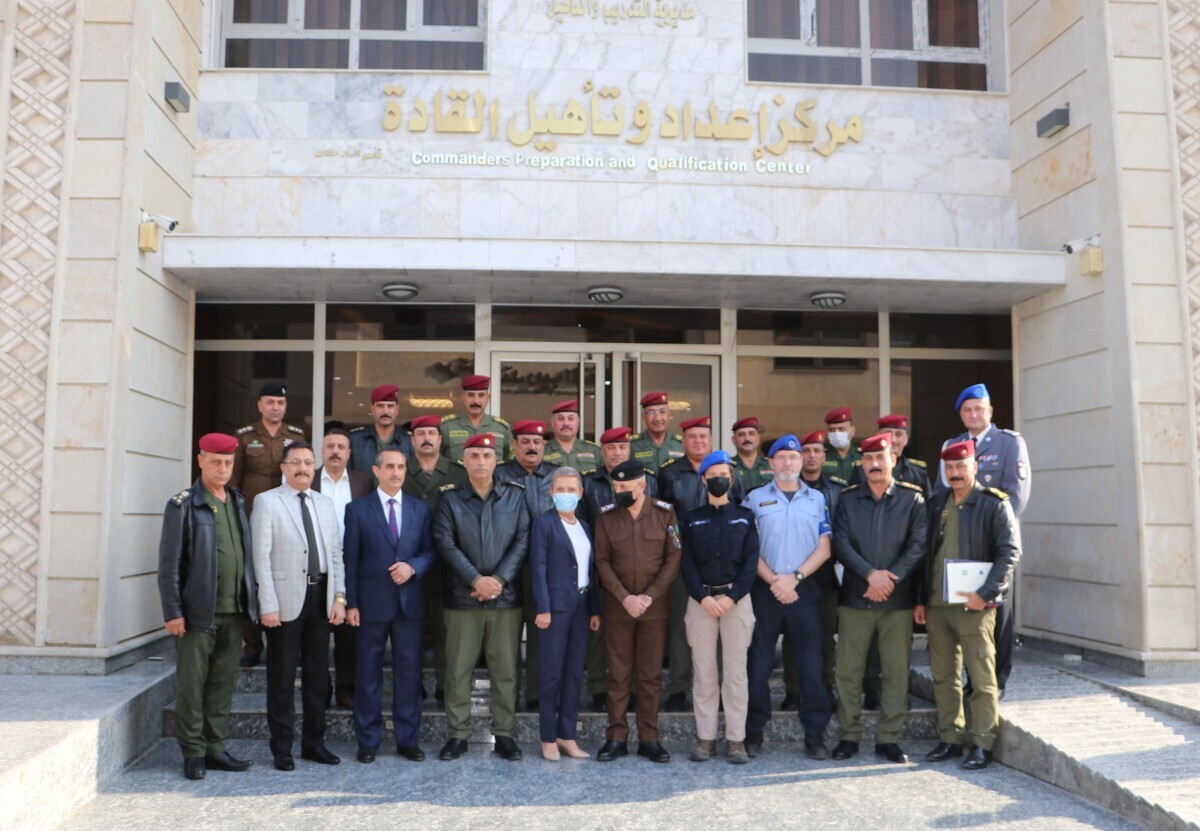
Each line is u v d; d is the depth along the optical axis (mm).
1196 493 6961
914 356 8953
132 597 6781
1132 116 7277
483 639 5941
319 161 8125
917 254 7672
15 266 6598
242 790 5148
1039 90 8234
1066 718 5852
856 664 5922
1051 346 8047
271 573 5527
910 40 8961
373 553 5738
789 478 6043
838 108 8500
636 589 5812
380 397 6906
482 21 8578
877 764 5785
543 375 8727
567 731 5863
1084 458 7566
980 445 6555
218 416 8352
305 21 8562
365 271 7406
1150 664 6812
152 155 7117
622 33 8344
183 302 7777
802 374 8891
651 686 5863
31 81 6730
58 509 6422
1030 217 8375
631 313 8797
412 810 4859
